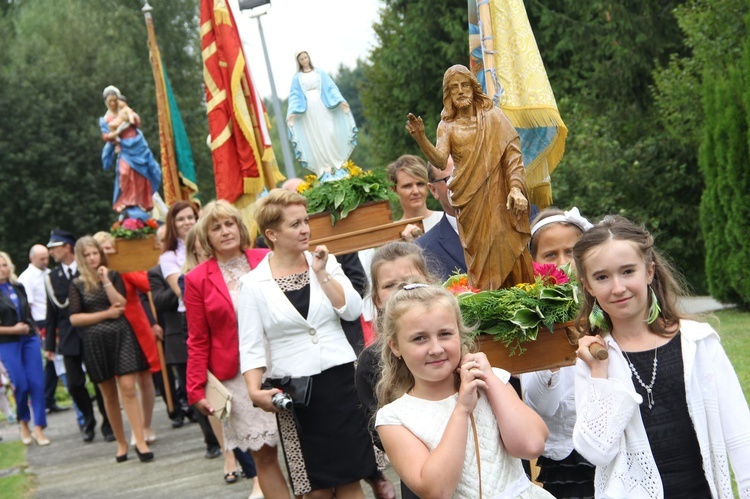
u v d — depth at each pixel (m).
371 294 4.12
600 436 3.24
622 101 22.70
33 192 33.16
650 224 19.33
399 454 3.04
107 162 12.46
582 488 3.92
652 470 3.25
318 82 8.30
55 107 33.84
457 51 24.27
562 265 4.29
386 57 25.48
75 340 11.06
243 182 9.88
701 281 20.16
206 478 8.20
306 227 5.43
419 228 6.55
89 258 9.48
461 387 3.01
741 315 13.27
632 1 22.94
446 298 3.05
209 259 6.31
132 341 9.51
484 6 5.69
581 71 23.17
